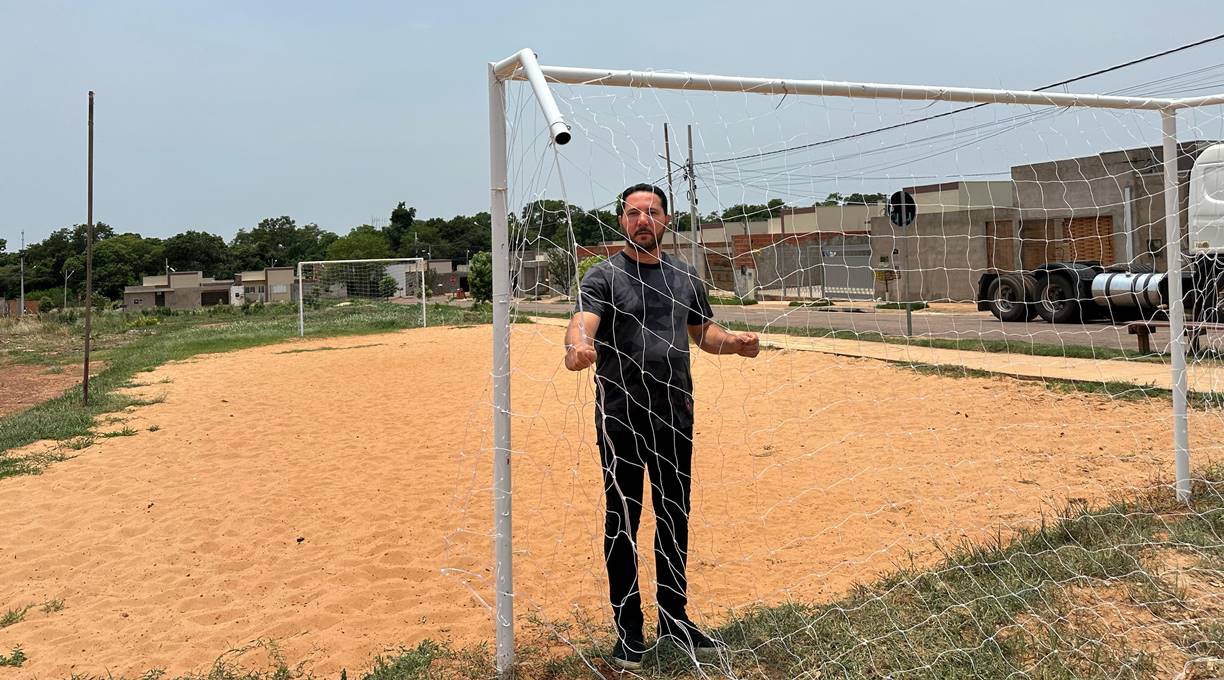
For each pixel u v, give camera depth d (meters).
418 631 3.44
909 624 3.08
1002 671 2.69
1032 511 4.57
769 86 3.24
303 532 4.95
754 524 4.75
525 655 3.06
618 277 2.83
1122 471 5.29
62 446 7.71
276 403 10.23
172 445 7.70
